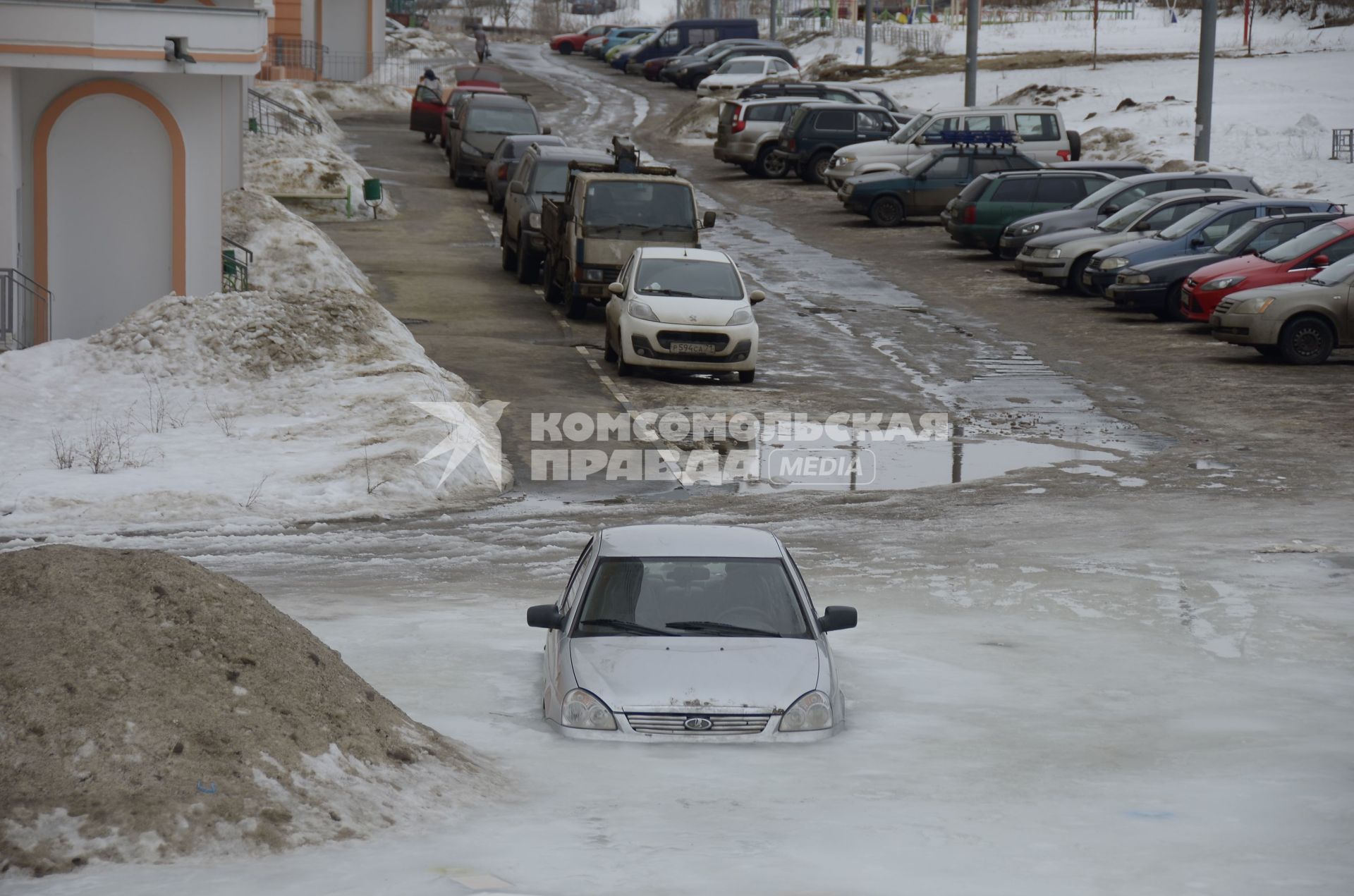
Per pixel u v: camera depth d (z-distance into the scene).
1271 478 44.78
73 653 18.48
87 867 15.77
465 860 16.00
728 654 22.45
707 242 97.38
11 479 41.81
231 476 42.66
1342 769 20.02
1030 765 20.45
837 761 20.62
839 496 43.34
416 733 19.97
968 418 54.00
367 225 99.00
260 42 61.56
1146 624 29.86
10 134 58.38
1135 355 64.94
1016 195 92.12
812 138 124.75
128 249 63.06
